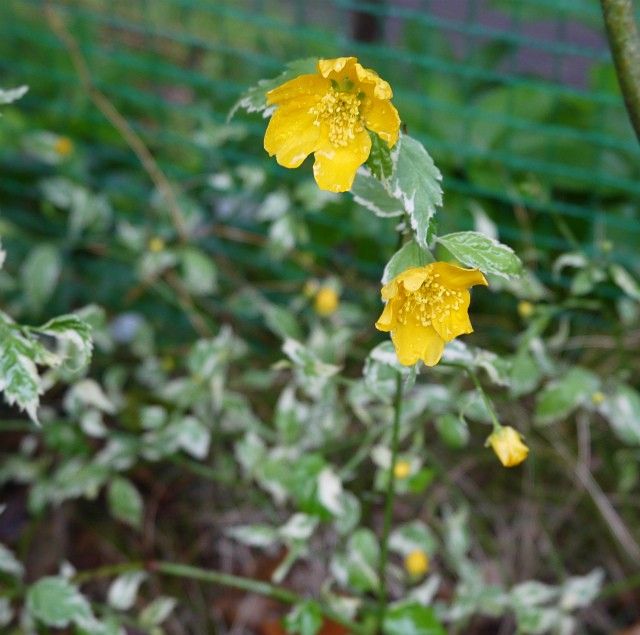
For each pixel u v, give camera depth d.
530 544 0.77
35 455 0.82
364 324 0.83
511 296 0.84
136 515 0.74
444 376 0.77
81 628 0.66
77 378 0.73
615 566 0.77
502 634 0.75
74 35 0.98
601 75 0.89
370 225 0.84
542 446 0.79
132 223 0.89
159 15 1.02
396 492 0.73
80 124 0.93
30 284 0.79
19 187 0.91
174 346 0.87
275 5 1.05
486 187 0.85
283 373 0.83
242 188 0.88
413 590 0.73
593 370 0.81
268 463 0.70
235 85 0.83
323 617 0.73
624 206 0.87
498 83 0.94
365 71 0.51
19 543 0.78
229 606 0.76
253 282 0.89
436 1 1.10
